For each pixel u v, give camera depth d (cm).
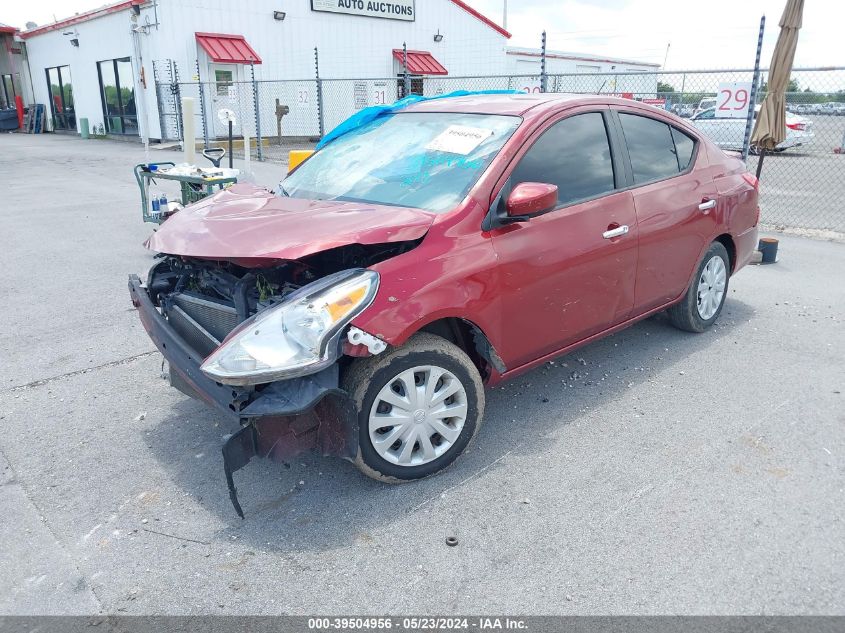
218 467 359
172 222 371
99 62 2419
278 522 312
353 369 315
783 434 385
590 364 484
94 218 1032
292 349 286
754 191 547
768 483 337
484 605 260
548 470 351
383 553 290
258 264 310
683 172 481
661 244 450
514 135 373
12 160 1841
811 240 927
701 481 340
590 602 261
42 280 701
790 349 509
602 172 416
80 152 2038
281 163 1761
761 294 652
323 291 300
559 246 376
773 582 270
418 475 339
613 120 433
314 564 284
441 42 2802
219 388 307
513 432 390
